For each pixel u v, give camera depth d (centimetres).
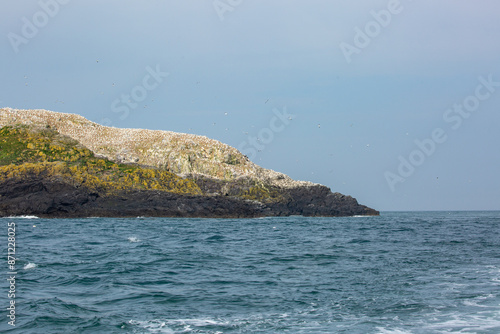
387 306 2391
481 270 3450
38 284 2881
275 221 12062
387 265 3722
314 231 8069
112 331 2006
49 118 16988
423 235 7131
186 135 17338
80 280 3008
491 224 11525
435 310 2302
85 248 4762
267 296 2623
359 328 2034
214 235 6744
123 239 5859
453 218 17212
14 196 11381
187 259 4009
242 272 3391
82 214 11700
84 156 13675
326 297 2598
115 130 17875
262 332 1997
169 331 2009
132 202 12331
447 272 3369
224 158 16525
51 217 11438
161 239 5944
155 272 3338
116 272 3303
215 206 13312
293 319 2178
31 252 4378
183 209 12800
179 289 2797
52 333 1972
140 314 2255
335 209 16475
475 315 2205
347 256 4284
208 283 2980
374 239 6275
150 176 13362
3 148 13338
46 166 12119
